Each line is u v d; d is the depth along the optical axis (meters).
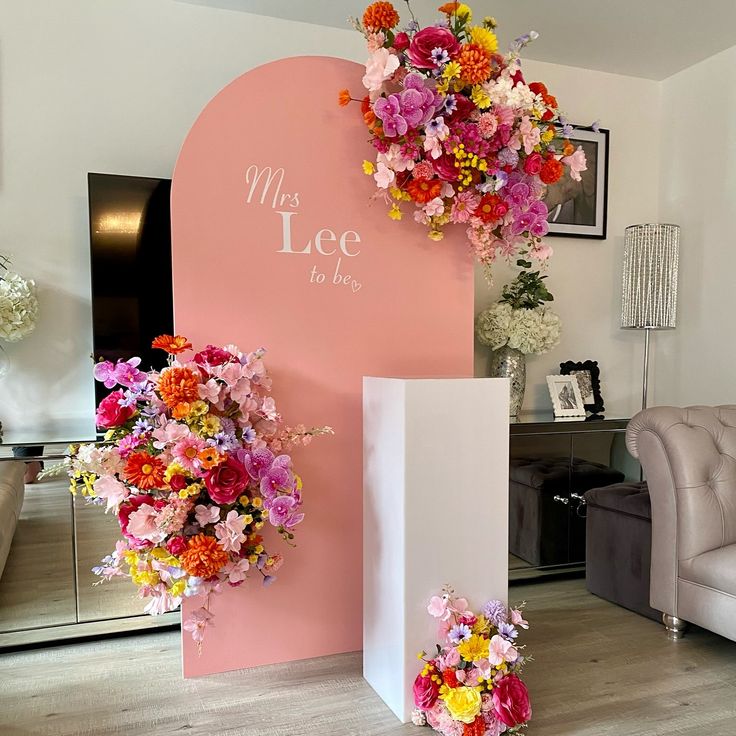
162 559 1.85
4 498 2.37
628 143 3.96
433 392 1.95
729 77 3.56
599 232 3.85
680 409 2.67
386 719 1.95
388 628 2.02
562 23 3.27
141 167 2.98
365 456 2.22
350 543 2.35
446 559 1.98
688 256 3.85
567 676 2.23
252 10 3.11
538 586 3.17
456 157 2.09
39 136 2.83
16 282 2.67
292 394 2.27
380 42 2.08
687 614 2.48
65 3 2.85
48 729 1.89
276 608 2.27
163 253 2.86
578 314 3.85
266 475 1.92
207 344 2.17
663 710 2.02
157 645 2.49
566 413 3.46
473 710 1.79
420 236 2.41
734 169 3.55
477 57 2.03
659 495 2.59
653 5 3.10
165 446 1.86
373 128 2.15
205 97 3.08
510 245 2.40
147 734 1.86
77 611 2.48
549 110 2.22
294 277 2.26
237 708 2.00
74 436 2.74
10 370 2.82
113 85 2.93
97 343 2.78
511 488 3.09
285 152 2.23
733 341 3.57
